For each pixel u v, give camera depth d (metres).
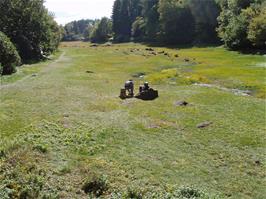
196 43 146.62
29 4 99.88
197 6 148.00
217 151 29.42
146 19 183.62
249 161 27.69
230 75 63.72
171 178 24.12
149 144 30.31
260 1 111.50
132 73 71.12
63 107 40.75
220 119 37.88
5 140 28.09
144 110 41.12
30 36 99.19
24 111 38.44
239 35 107.69
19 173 21.08
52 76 64.12
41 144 27.02
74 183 21.53
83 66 81.38
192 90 52.31
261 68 70.31
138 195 19.86
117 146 29.28
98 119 36.56
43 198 19.28
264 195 22.94
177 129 34.72
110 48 145.38
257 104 44.03
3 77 60.88
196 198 19.70
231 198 22.34
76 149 27.53
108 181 21.80
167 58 95.25
